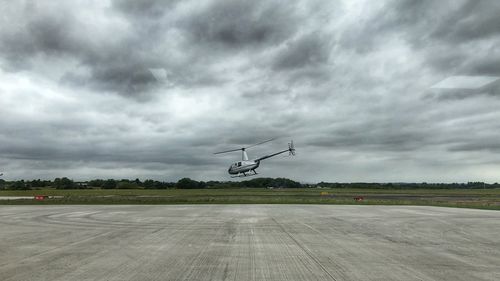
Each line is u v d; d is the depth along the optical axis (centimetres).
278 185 14562
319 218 2305
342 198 5303
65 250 1158
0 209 3162
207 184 13612
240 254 1095
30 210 3025
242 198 5144
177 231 1652
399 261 998
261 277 816
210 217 2361
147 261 989
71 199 4694
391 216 2464
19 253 1106
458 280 795
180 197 5556
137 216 2433
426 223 2025
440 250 1177
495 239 1434
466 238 1459
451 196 6669
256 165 6225
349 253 1117
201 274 843
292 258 1036
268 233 1588
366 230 1706
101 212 2784
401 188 14850
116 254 1091
